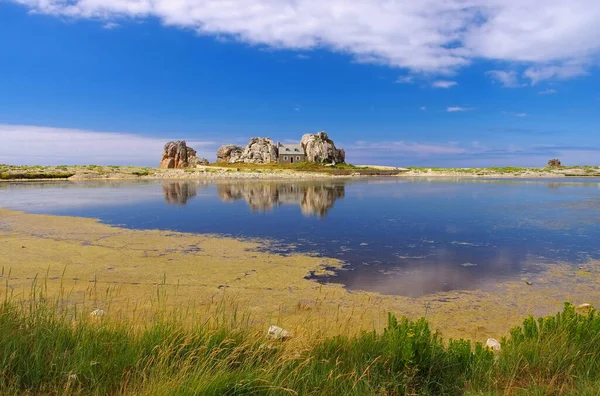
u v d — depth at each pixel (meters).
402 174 94.56
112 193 42.38
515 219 23.84
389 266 13.17
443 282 11.38
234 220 23.56
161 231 19.66
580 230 20.03
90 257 13.92
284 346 5.19
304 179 74.81
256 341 5.16
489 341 6.78
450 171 98.94
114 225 21.41
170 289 10.34
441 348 5.28
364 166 114.50
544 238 18.02
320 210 28.30
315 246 16.30
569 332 5.67
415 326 5.42
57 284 10.41
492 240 17.61
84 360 4.54
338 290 10.58
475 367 5.03
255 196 39.25
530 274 12.23
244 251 15.33
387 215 25.72
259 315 8.33
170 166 103.12
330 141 118.38
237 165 104.75
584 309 9.11
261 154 112.62
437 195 40.38
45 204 31.67
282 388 4.11
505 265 13.31
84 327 5.32
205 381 4.11
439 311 9.01
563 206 30.44
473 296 10.13
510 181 70.00
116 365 4.54
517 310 9.13
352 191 45.66
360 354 5.16
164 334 5.25
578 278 11.79
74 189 47.88
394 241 17.39
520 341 5.77
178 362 4.68
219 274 12.03
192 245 16.36
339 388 4.45
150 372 4.49
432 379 4.85
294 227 21.03
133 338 5.20
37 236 17.81
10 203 32.34
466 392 4.46
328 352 5.19
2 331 4.85
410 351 4.91
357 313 8.69
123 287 10.40
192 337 5.23
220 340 5.23
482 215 25.58
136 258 13.93
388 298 9.93
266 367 4.64
